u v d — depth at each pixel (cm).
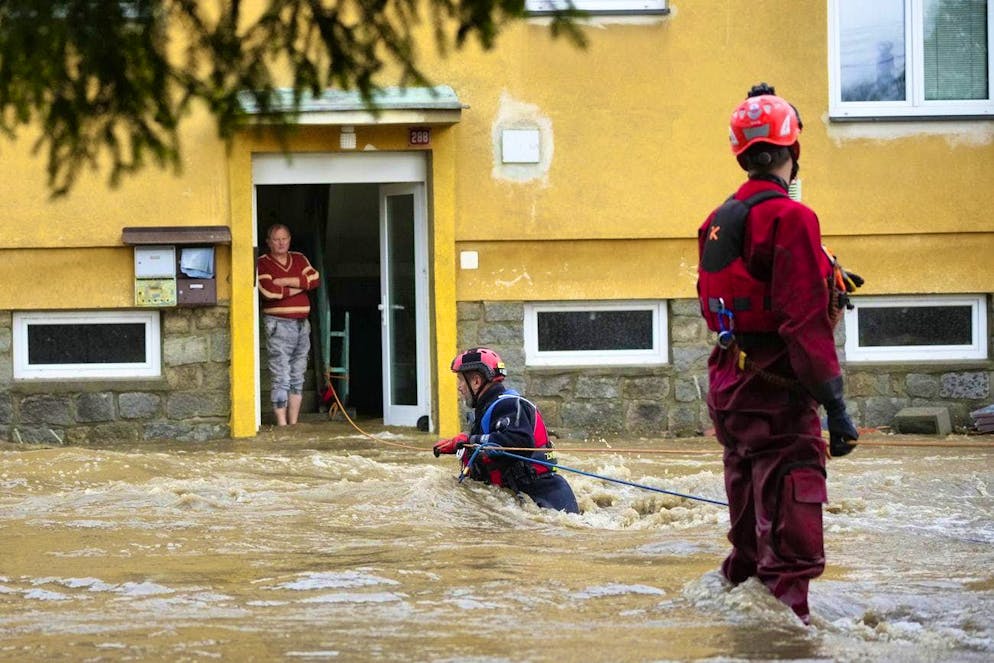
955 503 1129
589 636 574
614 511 1150
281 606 652
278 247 1912
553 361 1892
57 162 806
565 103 1866
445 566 782
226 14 764
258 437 1828
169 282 1802
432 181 1845
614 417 1881
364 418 2078
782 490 625
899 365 1912
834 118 1897
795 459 627
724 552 852
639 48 1872
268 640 568
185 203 1811
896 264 1917
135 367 1844
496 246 1867
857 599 683
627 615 624
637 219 1880
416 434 1859
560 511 1098
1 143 811
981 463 1422
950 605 668
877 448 1644
